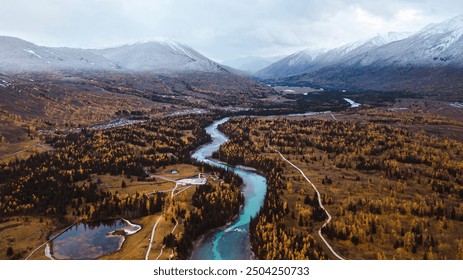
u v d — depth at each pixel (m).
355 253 140.62
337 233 152.00
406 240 143.00
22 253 146.12
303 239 144.38
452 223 163.62
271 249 140.00
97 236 159.50
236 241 159.75
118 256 142.88
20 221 168.88
